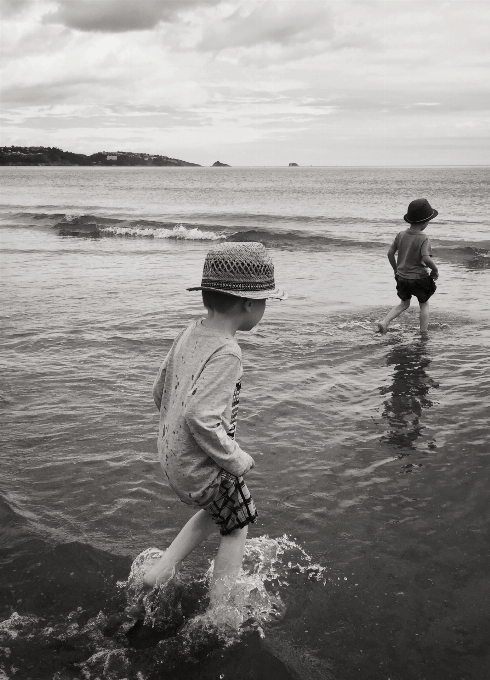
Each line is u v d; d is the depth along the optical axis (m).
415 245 6.80
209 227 20.58
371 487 3.45
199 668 2.17
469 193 50.81
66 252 14.41
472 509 3.21
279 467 3.68
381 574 2.70
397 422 4.38
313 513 3.18
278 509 3.22
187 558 2.81
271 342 6.55
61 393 4.85
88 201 39.16
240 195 49.56
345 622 2.41
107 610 2.46
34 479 3.47
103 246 15.88
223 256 2.19
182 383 2.23
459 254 13.84
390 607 2.49
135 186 71.56
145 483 3.44
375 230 19.92
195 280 10.44
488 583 2.63
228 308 2.24
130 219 23.38
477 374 5.47
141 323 7.20
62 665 2.17
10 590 2.55
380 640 2.31
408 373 5.53
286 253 14.50
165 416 2.31
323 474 3.60
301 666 2.18
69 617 2.42
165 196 47.50
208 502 2.30
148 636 2.33
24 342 6.33
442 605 2.50
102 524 3.04
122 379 5.20
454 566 2.75
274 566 2.75
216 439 2.11
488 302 8.85
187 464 2.21
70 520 3.06
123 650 2.25
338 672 2.16
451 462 3.75
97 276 10.81
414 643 2.30
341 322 7.57
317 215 27.00
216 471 2.26
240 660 2.21
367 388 5.12
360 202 39.19
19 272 11.18
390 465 3.72
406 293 6.99
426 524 3.08
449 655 2.24
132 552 2.82
